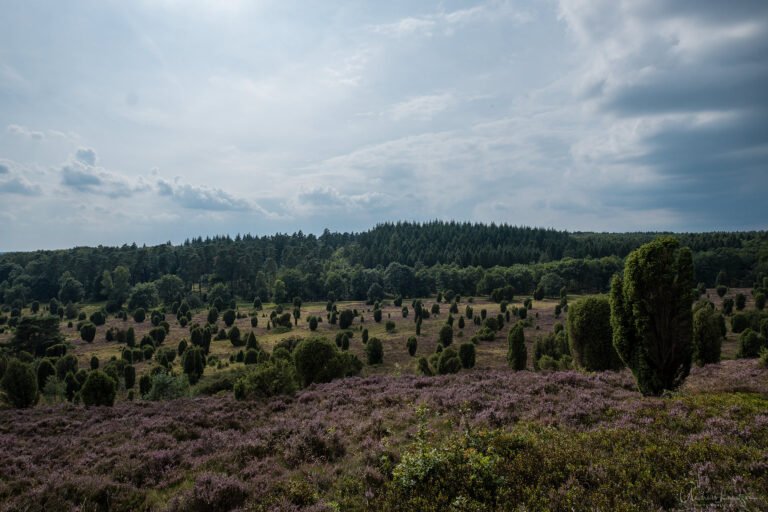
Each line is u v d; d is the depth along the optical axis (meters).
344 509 6.51
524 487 5.94
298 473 8.38
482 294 130.12
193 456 10.51
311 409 15.14
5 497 8.16
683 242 150.88
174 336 78.19
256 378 19.34
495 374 18.69
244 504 7.00
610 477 5.96
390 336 72.44
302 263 157.12
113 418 17.34
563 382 14.90
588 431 8.71
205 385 37.91
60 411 19.88
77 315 101.12
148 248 167.62
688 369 12.05
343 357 24.61
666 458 6.40
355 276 135.25
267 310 112.62
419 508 5.80
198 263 137.50
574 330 20.44
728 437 7.42
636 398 11.88
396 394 15.74
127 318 98.62
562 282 120.00
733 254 120.81
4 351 58.25
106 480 8.64
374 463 8.38
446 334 59.22
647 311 12.50
